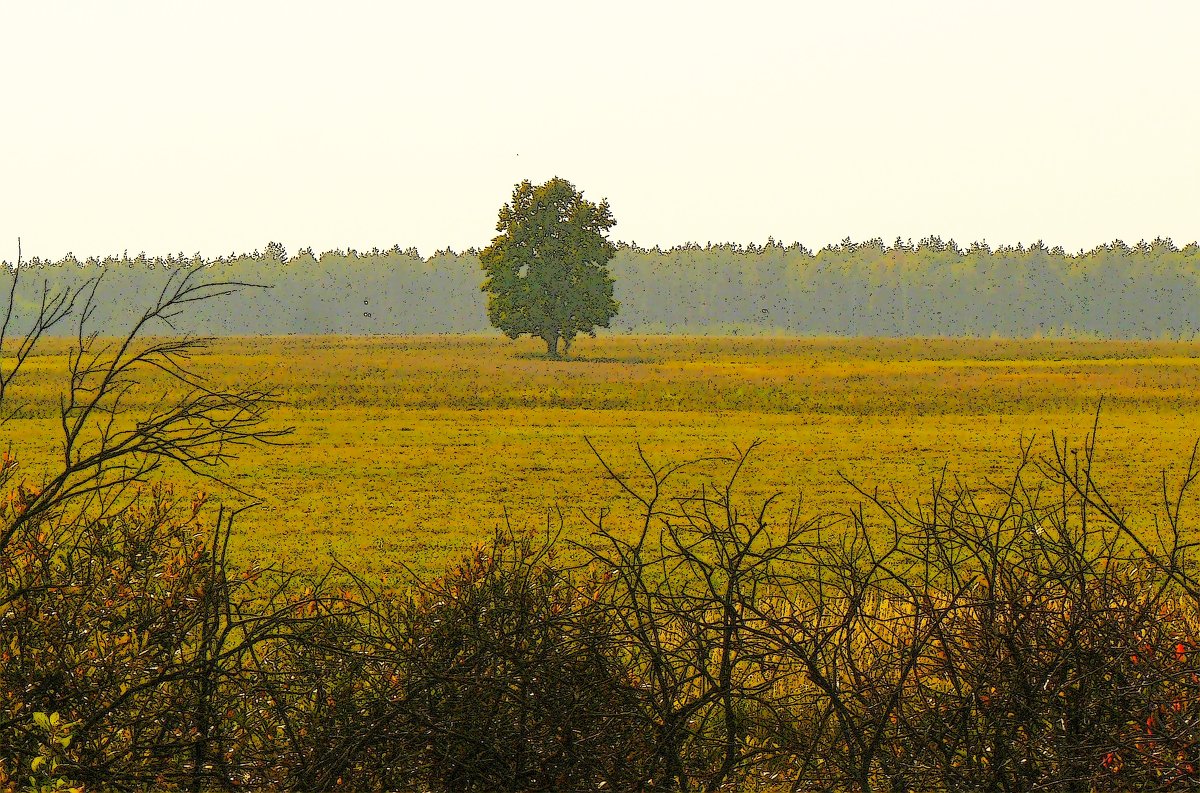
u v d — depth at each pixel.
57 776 19.69
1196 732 20.20
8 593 21.72
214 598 22.08
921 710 21.42
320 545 78.19
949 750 21.20
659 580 55.19
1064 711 21.19
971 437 162.50
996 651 21.28
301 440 151.62
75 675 20.89
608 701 20.92
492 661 21.44
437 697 21.58
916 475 121.19
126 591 21.86
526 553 23.08
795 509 92.56
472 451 143.50
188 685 21.56
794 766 21.78
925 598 21.48
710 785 20.41
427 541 80.94
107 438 20.78
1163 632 21.56
